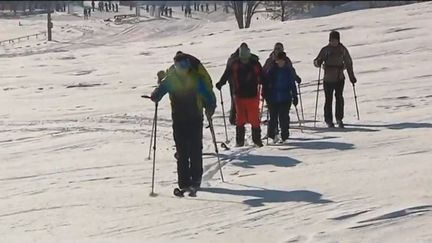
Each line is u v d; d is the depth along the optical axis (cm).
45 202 2952
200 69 3023
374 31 10056
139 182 3303
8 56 12900
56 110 6275
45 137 4822
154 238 2367
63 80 8569
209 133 4659
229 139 4400
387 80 6669
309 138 4256
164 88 3025
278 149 3931
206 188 3081
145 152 4097
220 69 8356
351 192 2870
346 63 4631
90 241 2334
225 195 2941
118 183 3297
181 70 2995
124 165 3744
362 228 2398
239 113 4025
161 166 3684
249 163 3591
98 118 5628
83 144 4472
